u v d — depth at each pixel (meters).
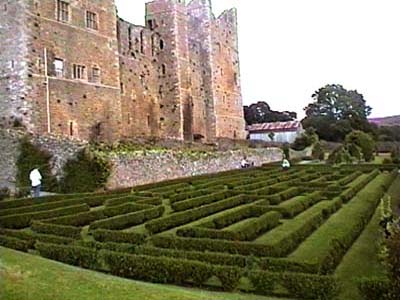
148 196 27.47
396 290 9.63
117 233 16.03
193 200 24.27
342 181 33.62
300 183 33.03
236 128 79.94
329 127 102.56
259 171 47.56
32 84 37.69
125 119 55.09
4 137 35.00
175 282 11.70
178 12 63.41
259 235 17.12
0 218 19.48
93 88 44.12
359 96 116.94
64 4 41.72
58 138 34.12
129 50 56.91
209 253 12.74
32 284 8.73
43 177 33.66
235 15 82.44
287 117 125.44
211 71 72.19
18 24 37.50
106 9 46.56
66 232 17.17
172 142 56.22
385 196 28.31
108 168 33.12
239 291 11.25
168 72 62.56
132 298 8.44
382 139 101.56
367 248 15.74
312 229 17.55
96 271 12.30
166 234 16.19
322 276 10.59
